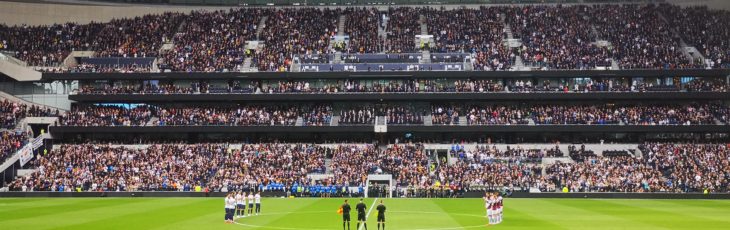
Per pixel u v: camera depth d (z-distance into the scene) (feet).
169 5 449.48
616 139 356.79
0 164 317.01
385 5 455.22
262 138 363.15
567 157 329.72
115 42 395.96
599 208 220.64
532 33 397.60
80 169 313.94
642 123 346.95
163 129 352.08
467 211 208.23
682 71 360.28
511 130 349.82
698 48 377.50
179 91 367.86
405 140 362.33
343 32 409.69
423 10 433.07
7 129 349.00
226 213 168.96
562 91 359.66
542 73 362.94
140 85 375.25
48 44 393.50
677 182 294.05
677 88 358.43
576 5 434.30
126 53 384.88
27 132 344.08
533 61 371.76
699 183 291.38
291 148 341.21
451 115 360.69
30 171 319.06
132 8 443.73
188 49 388.98
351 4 454.81
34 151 336.90
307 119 358.02
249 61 380.58
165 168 316.60
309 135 362.74
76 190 298.35
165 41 397.80
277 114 359.05
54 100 375.66
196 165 319.88
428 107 372.38
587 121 349.20
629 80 371.97
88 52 388.78
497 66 367.45
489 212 165.89
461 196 295.28
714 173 301.22
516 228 155.43
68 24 414.62
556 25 405.39
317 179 312.91
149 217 182.29
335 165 321.11
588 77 371.35
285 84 369.71
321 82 377.50
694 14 411.95
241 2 456.45
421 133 361.71
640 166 312.09
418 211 207.62
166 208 216.54
